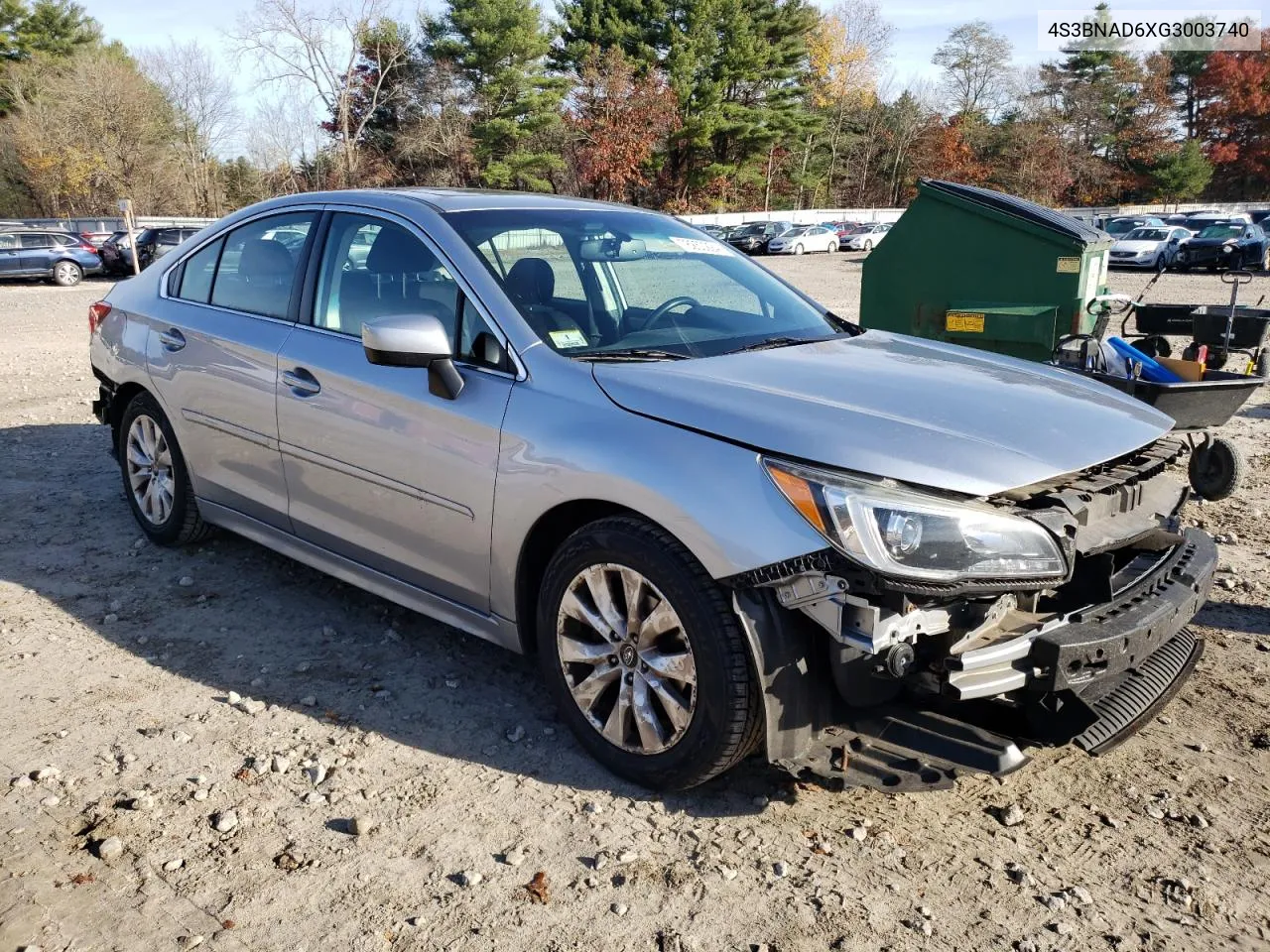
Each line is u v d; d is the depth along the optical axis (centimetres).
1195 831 291
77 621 419
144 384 475
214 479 448
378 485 362
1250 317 750
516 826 287
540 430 311
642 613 296
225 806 293
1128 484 303
